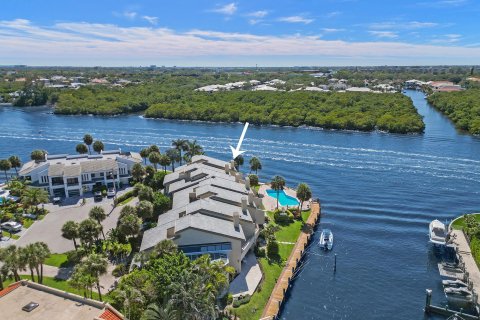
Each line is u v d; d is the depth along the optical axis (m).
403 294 70.38
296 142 183.25
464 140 184.00
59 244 80.12
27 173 110.69
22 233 85.31
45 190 108.00
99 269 56.25
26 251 57.62
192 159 116.44
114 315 43.59
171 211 79.50
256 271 71.25
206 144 180.50
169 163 123.62
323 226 96.31
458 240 85.44
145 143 184.00
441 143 178.38
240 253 68.75
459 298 68.38
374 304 67.81
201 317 46.28
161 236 67.00
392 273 76.75
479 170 139.50
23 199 96.25
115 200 102.44
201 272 53.25
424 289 71.81
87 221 72.50
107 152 128.12
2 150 168.62
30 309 43.66
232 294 63.81
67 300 45.50
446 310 64.31
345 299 69.00
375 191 119.56
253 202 85.00
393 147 172.00
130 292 49.88
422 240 89.38
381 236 91.31
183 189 93.19
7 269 56.94
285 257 78.50
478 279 71.50
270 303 63.94
